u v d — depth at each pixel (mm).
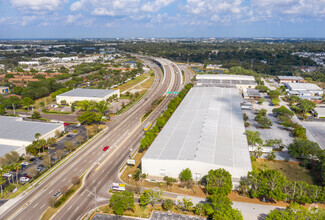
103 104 180625
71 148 121625
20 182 97375
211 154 101188
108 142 134375
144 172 102062
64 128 151500
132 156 118875
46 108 194750
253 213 79750
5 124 142625
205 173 96250
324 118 170625
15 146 119375
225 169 93125
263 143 127938
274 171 88250
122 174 103750
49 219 77875
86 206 84312
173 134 123125
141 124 160875
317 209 76125
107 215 80062
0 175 92688
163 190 92688
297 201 84625
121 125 159625
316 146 108625
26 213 80688
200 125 130250
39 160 115375
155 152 105125
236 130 127312
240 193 90688
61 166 109688
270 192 82688
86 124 160875
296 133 134375
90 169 107438
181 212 81125
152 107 194375
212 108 160125
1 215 79562
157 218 78438
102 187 95000
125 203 79375
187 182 94562
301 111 180000
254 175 87875
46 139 131250
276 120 164875
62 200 86250
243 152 104812
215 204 76062
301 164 108812
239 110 160125
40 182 97750
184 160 96688
